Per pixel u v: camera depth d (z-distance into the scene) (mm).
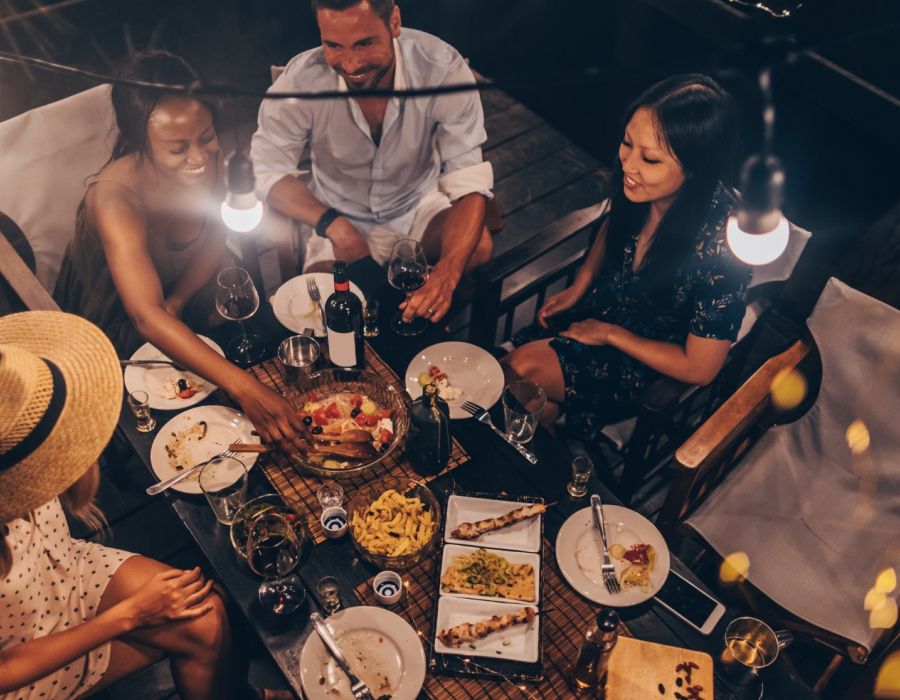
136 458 3004
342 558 1948
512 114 4609
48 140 2635
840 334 2400
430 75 2881
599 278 2756
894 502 2436
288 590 1877
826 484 2508
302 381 2207
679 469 2211
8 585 1897
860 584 2283
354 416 2168
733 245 1670
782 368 2408
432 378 2281
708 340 2402
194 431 2188
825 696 2527
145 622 1962
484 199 2953
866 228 3471
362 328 2260
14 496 1641
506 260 2666
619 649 1797
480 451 2156
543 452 2166
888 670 2123
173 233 2777
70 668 2023
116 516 2859
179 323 2344
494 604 1833
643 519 2023
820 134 3445
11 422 1580
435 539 1941
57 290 2879
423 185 3178
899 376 2342
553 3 4184
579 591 1886
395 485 1984
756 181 1358
